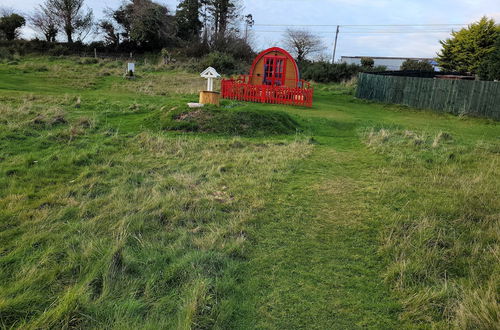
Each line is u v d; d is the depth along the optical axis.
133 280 3.22
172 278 3.27
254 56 43.84
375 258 3.80
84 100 13.26
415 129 11.54
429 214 4.70
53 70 23.48
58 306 2.79
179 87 19.77
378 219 4.64
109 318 2.75
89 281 3.12
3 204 4.61
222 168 6.55
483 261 3.66
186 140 8.51
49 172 5.92
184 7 46.88
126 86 19.36
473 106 15.20
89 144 7.77
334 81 30.25
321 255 3.82
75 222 4.23
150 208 4.66
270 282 3.33
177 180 5.76
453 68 39.94
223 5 47.62
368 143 8.98
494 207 4.92
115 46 41.62
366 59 38.03
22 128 8.26
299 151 7.90
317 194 5.46
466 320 2.77
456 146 8.70
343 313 2.97
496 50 22.80
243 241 3.95
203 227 4.27
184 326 2.66
